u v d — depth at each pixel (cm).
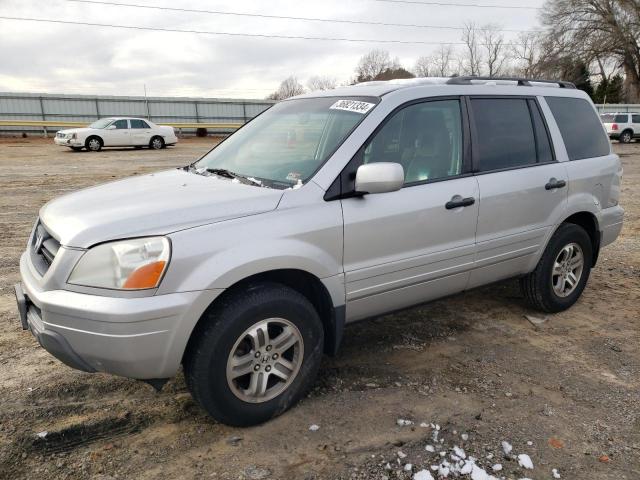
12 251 636
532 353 391
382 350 392
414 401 323
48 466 263
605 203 477
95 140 2295
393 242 329
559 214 430
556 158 433
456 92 377
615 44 5003
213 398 276
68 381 339
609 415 311
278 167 333
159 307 249
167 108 4009
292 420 303
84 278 253
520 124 413
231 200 286
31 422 296
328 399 324
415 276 346
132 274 248
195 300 256
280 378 301
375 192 301
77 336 251
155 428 295
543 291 444
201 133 3872
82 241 257
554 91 451
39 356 373
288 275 300
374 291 329
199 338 269
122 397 323
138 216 266
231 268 264
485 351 393
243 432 292
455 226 359
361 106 343
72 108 3709
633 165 1697
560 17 5228
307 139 346
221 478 256
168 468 263
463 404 320
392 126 337
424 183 347
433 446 279
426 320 449
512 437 288
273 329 298
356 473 259
